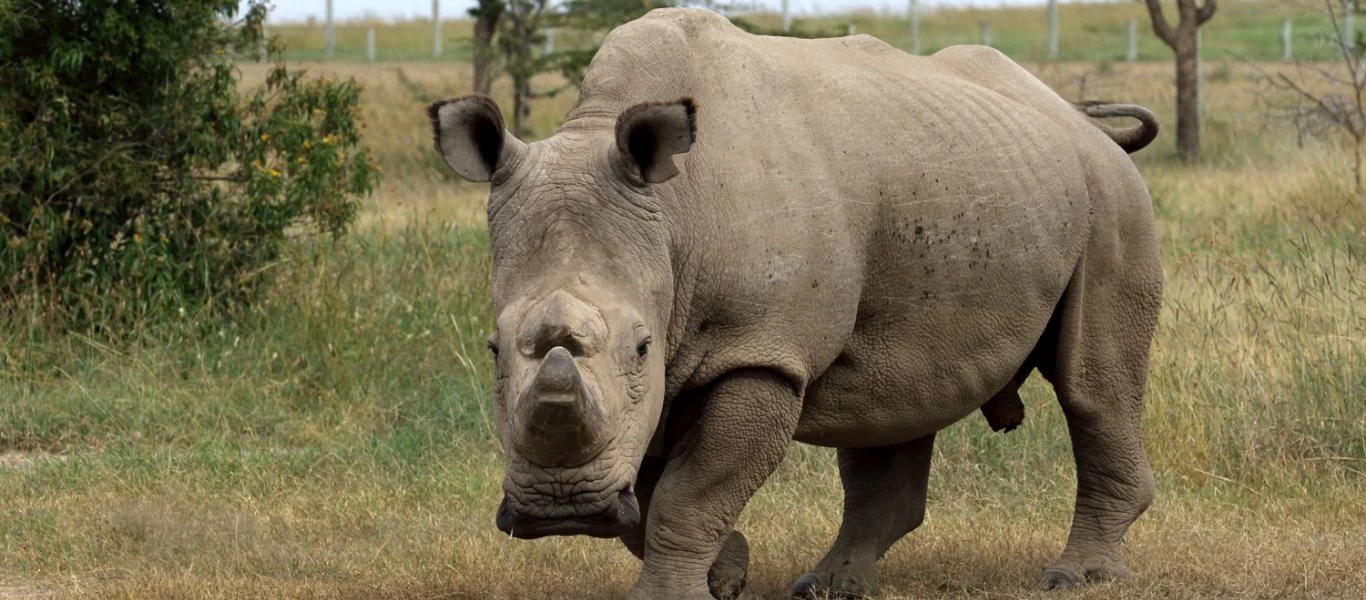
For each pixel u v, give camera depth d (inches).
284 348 786.2
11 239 810.8
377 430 727.7
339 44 3767.2
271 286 842.8
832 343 428.1
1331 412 660.1
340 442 695.1
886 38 3304.6
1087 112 538.9
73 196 831.1
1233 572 497.0
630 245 374.3
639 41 418.3
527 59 1868.8
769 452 415.8
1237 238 1053.2
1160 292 521.7
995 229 460.1
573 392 329.7
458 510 604.1
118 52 824.3
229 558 536.1
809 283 417.7
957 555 542.3
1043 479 641.0
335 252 875.4
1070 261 488.7
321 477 649.0
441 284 855.7
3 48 808.3
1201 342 735.7
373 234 990.4
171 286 818.8
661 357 378.0
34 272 800.3
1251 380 686.5
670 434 424.5
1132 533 566.9
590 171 378.0
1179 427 661.9
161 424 722.8
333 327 782.5
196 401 736.3
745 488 416.8
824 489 637.3
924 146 452.4
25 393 737.0
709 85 424.8
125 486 625.9
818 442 470.9
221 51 879.7
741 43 439.5
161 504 587.8
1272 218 1128.2
